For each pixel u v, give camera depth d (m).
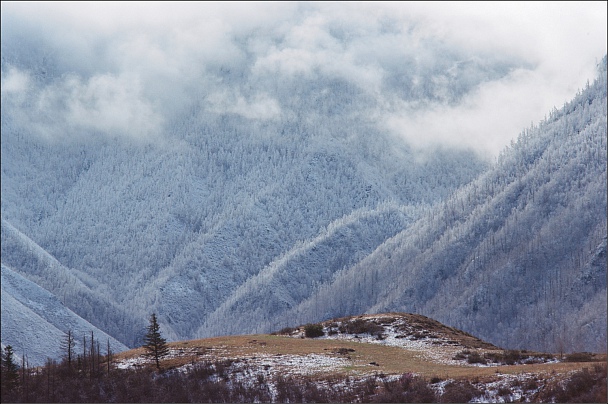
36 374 112.12
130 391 100.81
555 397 77.81
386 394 85.94
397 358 105.31
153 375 105.56
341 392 90.06
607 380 77.75
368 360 104.12
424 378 89.00
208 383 99.25
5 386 105.38
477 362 101.62
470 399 81.75
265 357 107.12
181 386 99.69
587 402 75.62
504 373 87.06
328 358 105.38
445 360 103.56
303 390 92.12
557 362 96.69
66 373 109.88
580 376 79.44
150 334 110.94
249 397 93.00
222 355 110.19
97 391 102.19
